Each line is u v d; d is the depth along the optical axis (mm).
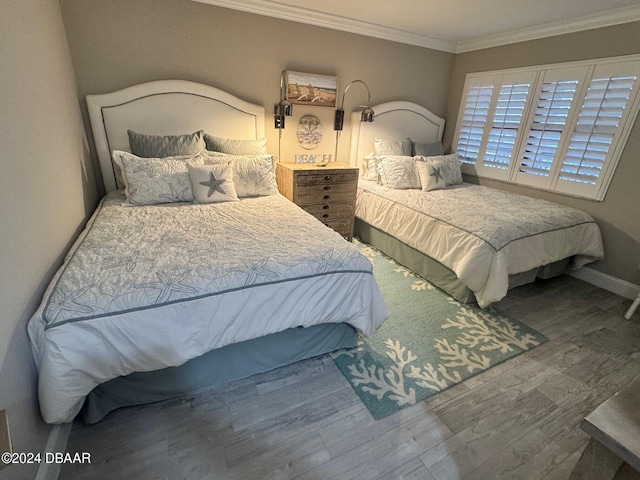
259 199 2578
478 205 2799
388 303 2408
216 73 2869
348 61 3400
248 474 1196
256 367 1626
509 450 1337
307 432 1371
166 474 1183
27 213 1264
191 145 2629
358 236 3734
